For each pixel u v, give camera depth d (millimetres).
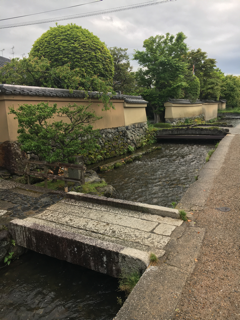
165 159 12227
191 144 16531
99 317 2842
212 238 3502
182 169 10156
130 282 2979
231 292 2445
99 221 4277
